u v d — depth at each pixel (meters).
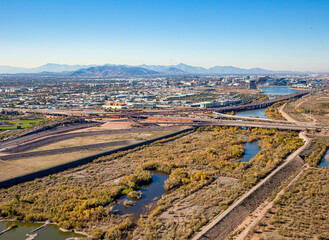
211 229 108.56
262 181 151.12
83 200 134.50
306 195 133.75
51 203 132.62
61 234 110.94
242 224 113.12
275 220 111.50
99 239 107.12
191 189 147.50
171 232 108.38
